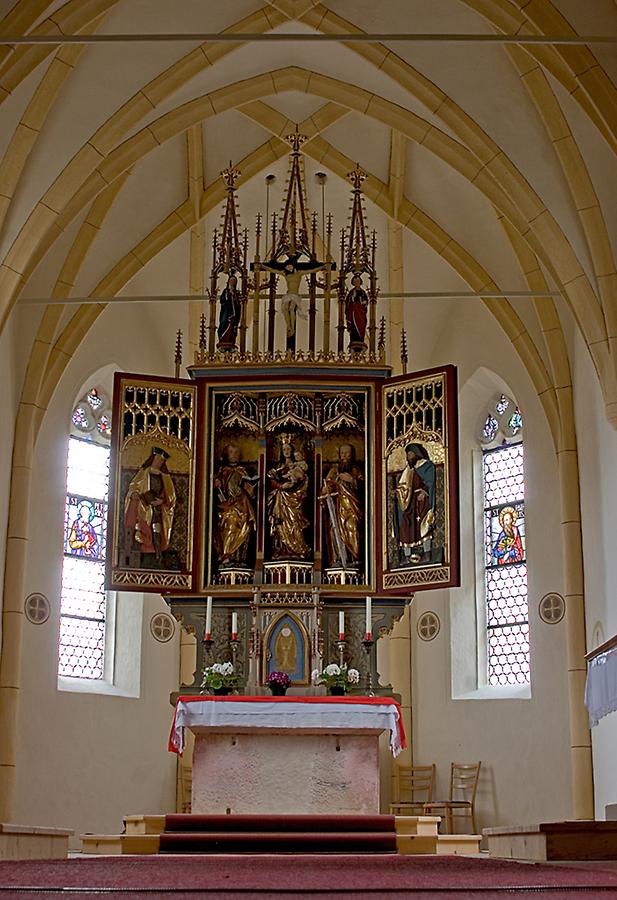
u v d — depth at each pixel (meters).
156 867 8.62
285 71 20.27
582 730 20.30
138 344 23.75
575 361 21.31
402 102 20.00
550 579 21.53
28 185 18.52
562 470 21.38
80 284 22.20
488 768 21.77
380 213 24.12
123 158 19.92
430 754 22.61
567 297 18.66
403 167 22.67
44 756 20.84
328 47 19.39
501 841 13.66
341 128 22.53
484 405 23.84
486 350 23.38
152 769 22.27
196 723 16.36
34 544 21.44
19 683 20.58
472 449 23.81
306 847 15.20
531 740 21.27
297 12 18.53
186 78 18.91
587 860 10.90
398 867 8.80
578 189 18.06
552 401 21.75
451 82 18.58
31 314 21.61
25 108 17.97
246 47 19.28
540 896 5.11
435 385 19.17
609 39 15.09
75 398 22.62
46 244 19.58
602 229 18.12
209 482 19.55
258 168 23.06
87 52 18.11
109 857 12.46
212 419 19.77
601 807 19.55
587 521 20.59
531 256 21.50
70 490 22.84
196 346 24.20
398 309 24.31
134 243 22.81
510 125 18.52
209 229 24.02
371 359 19.80
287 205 20.14
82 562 22.80
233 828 15.64
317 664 18.64
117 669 22.67
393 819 15.84
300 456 19.78
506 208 19.92
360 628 19.23
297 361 19.67
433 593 23.28
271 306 20.00
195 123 20.23
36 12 16.50
